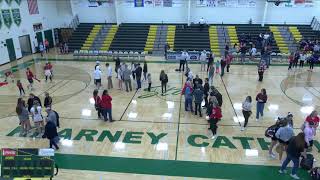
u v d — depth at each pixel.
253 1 25.94
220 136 9.93
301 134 7.30
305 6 25.73
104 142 9.54
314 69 19.41
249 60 21.78
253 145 9.37
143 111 12.06
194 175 7.85
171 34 25.81
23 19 23.22
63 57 23.30
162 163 8.38
